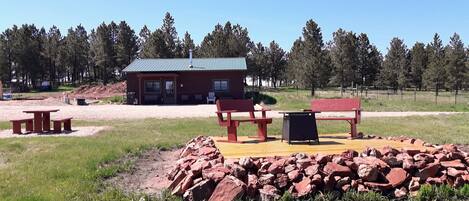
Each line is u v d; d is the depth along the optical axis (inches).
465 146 454.9
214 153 314.7
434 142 475.5
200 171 262.7
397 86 2637.8
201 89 1627.7
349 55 2096.5
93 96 1966.0
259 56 3009.4
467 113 945.5
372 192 253.1
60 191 262.2
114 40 3380.9
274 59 3164.4
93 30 3560.5
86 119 832.9
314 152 300.2
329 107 410.3
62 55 3307.1
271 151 308.7
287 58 3152.1
